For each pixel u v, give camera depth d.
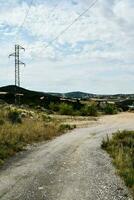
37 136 28.11
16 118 35.09
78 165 16.81
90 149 22.61
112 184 13.12
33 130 29.59
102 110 88.38
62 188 12.37
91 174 14.77
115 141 24.22
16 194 11.57
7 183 13.11
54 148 23.06
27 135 27.12
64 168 16.03
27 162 17.69
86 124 47.38
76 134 33.47
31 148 23.17
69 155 19.97
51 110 77.19
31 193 11.70
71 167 16.30
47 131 30.95
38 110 69.12
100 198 11.23
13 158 19.05
